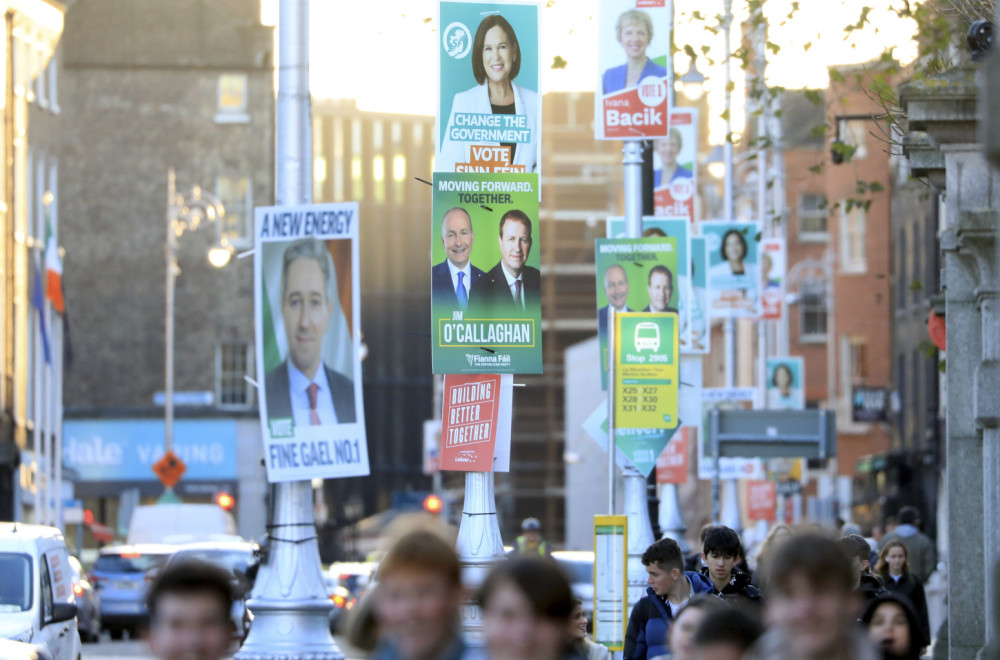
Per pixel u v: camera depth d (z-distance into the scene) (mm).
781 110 62719
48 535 47938
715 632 17375
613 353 45469
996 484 36750
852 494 174000
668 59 48406
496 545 41031
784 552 14664
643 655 30234
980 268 37625
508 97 42500
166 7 181500
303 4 40938
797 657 14516
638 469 49125
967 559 41125
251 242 179875
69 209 180125
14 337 132125
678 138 68438
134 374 178875
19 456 129250
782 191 138250
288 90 40969
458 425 41406
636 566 49094
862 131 169500
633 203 50031
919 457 136250
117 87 180625
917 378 139375
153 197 180250
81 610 84438
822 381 189500
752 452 69375
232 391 178875
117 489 176000
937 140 39031
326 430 40656
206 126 180625
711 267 80312
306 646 39531
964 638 40812
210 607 15164
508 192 41312
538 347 41125
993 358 37219
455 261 41188
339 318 40875
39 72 143750
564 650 13773
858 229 175500
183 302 179125
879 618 21328
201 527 107250
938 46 56938
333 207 40844
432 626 14109
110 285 179625
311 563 40344
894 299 148750
